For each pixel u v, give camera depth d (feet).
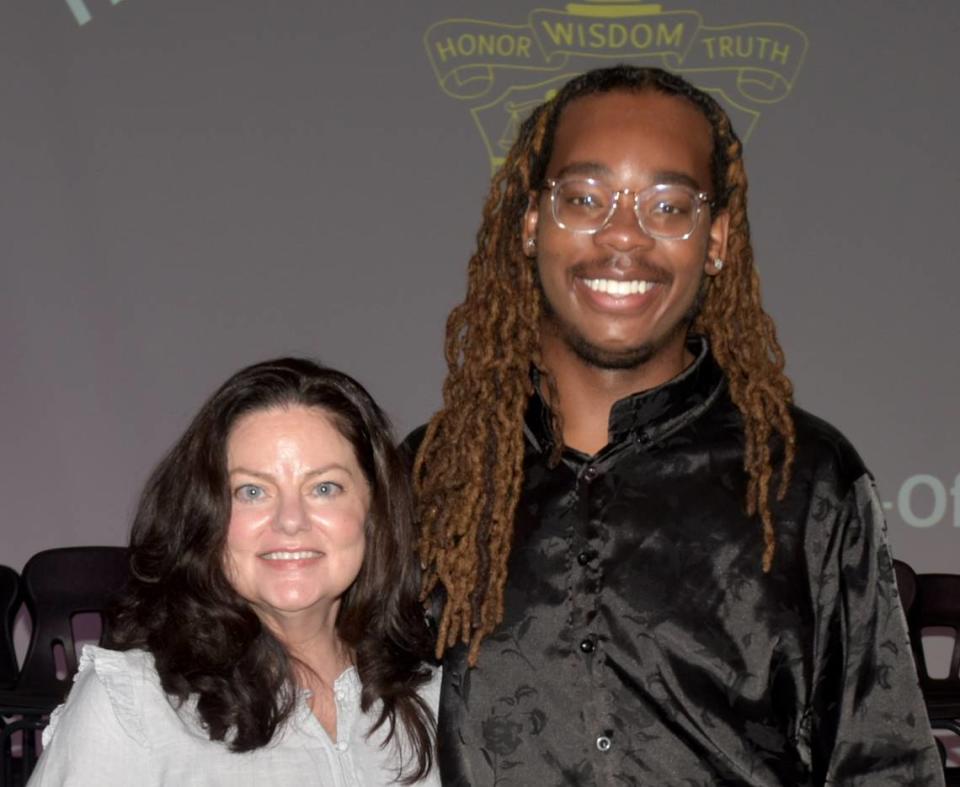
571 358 6.66
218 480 6.32
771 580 6.45
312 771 6.28
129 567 6.59
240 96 19.30
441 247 19.33
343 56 19.27
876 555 6.43
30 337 19.44
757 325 6.84
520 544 6.62
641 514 6.57
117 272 19.40
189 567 6.36
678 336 6.64
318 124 19.27
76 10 19.34
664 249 6.38
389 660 6.65
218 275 19.35
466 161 19.26
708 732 6.39
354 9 19.22
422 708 6.66
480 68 19.21
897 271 19.52
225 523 6.31
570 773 6.40
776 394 6.66
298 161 19.30
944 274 19.53
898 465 19.53
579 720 6.42
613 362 6.53
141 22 19.31
